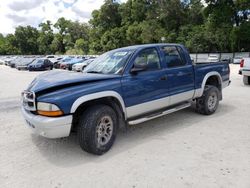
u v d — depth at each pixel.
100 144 4.07
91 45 79.06
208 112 6.17
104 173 3.52
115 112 4.39
